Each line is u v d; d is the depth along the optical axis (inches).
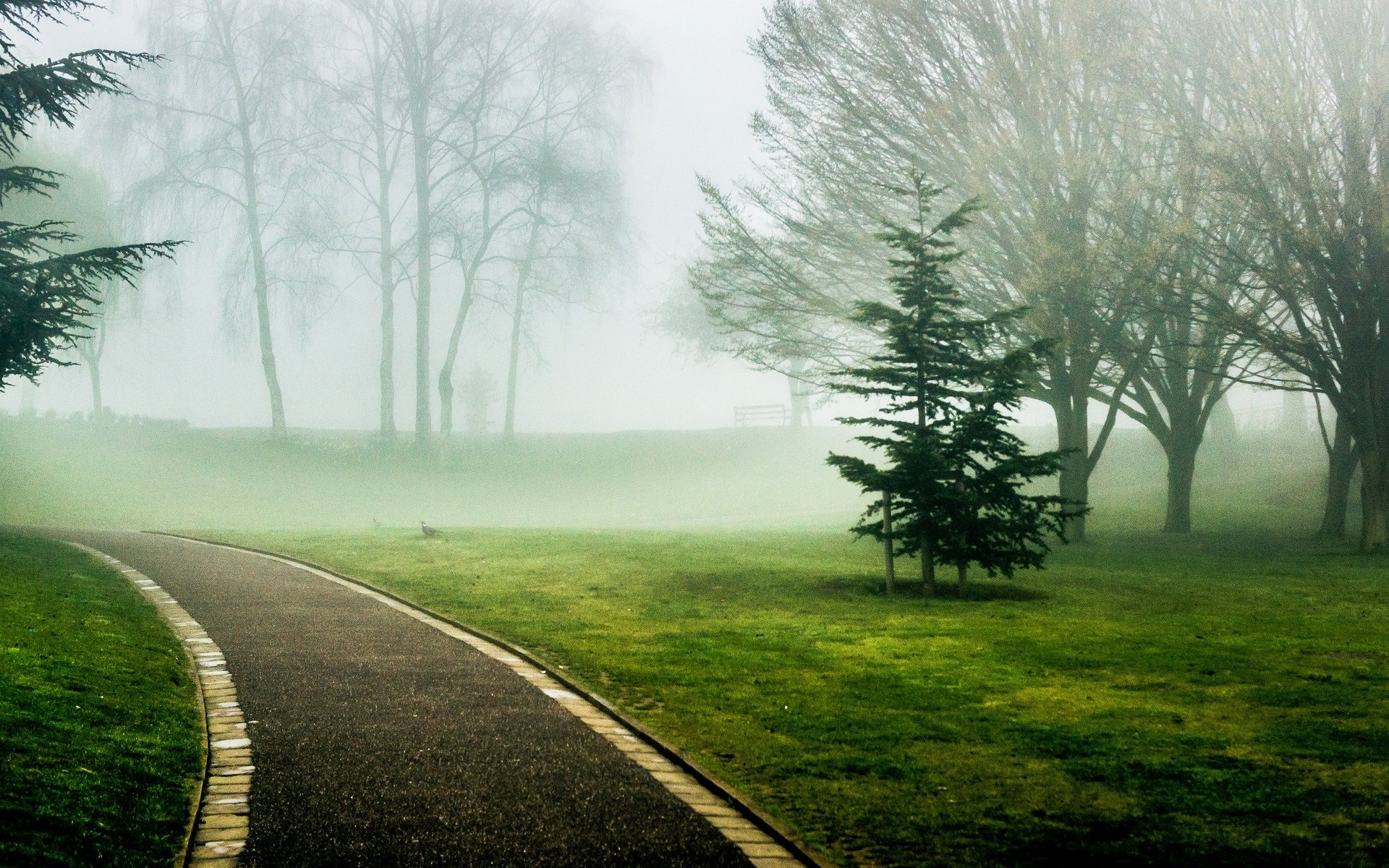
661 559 827.4
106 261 692.1
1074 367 1068.5
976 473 714.2
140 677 378.3
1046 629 569.0
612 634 544.1
